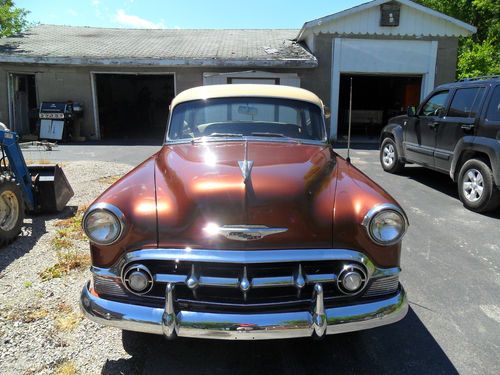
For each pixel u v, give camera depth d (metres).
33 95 16.36
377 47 14.73
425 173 8.98
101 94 16.30
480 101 6.23
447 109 7.00
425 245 4.94
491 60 20.94
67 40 17.59
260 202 2.60
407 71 14.97
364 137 16.78
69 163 9.74
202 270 2.54
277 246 2.51
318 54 14.72
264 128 4.07
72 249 4.63
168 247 2.52
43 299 3.58
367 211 2.60
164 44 17.06
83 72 15.29
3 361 2.79
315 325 2.45
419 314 3.46
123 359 2.87
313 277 2.53
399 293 2.69
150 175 3.03
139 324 2.50
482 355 2.94
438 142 7.18
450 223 5.73
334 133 15.09
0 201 4.60
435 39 14.78
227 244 2.49
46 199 5.79
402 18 14.55
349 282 2.54
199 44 17.08
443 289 3.88
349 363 2.87
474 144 6.18
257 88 4.30
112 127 17.73
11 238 4.75
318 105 4.25
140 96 20.19
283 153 3.47
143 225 2.57
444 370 2.79
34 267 4.20
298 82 14.83
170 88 20.27
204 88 4.38
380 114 18.84
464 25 14.56
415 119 7.97
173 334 2.46
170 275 2.52
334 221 2.60
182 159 3.29
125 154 11.80
